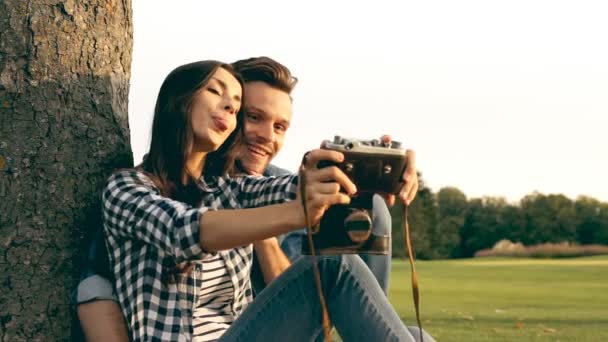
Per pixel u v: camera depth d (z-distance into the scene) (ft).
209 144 10.45
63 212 10.85
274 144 13.30
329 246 9.14
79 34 11.20
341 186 8.61
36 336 10.68
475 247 308.19
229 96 10.52
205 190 10.66
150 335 9.58
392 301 59.82
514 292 73.41
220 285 10.42
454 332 34.47
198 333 10.02
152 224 8.92
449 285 86.89
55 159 10.85
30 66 10.84
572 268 137.80
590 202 316.40
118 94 11.69
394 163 8.89
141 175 9.98
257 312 9.80
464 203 314.14
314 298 9.80
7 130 10.72
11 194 10.66
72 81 11.10
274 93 13.08
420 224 284.41
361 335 9.70
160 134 10.36
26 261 10.65
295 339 9.87
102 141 11.32
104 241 10.30
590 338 32.81
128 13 12.03
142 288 9.63
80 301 10.00
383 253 9.27
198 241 8.54
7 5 10.85
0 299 10.59
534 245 312.29
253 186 11.32
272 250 12.04
